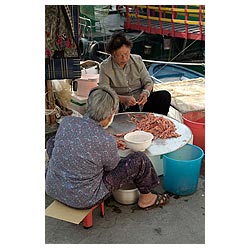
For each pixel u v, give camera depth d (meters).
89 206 2.01
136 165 2.09
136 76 2.96
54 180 2.03
